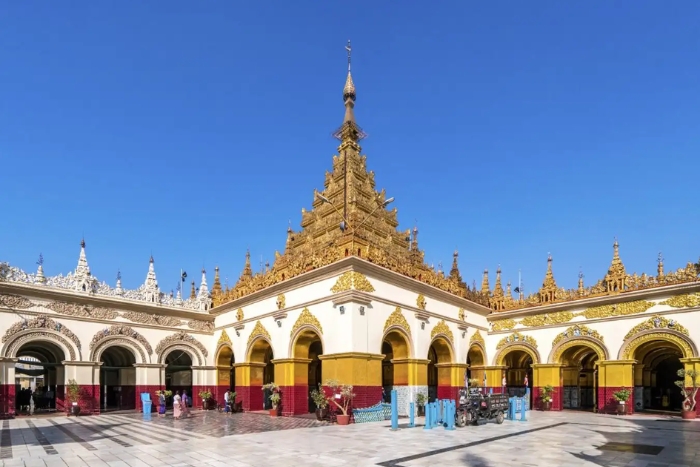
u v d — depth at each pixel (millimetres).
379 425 17141
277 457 11000
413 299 21859
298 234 26938
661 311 21359
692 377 19828
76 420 20188
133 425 18109
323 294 19828
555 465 10047
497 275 28953
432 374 26500
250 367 24750
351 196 24031
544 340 25547
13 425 18297
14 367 21281
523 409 19625
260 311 24250
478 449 11992
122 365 28172
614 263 23609
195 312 28078
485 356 27609
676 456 11109
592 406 28062
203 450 12055
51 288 22609
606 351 23000
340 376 18188
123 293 25406
